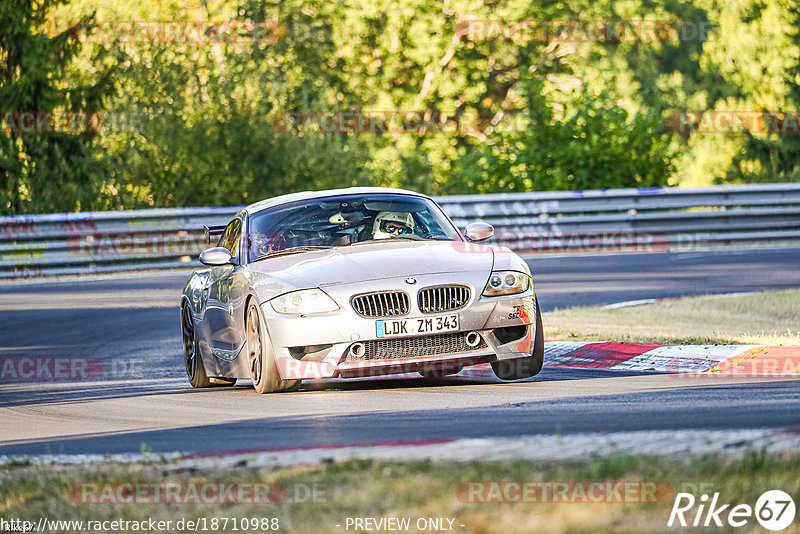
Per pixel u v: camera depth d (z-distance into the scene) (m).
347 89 99.44
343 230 23.05
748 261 47.69
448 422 16.56
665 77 121.50
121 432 18.08
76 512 12.02
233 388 24.03
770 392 18.22
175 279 48.78
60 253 51.94
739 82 106.25
